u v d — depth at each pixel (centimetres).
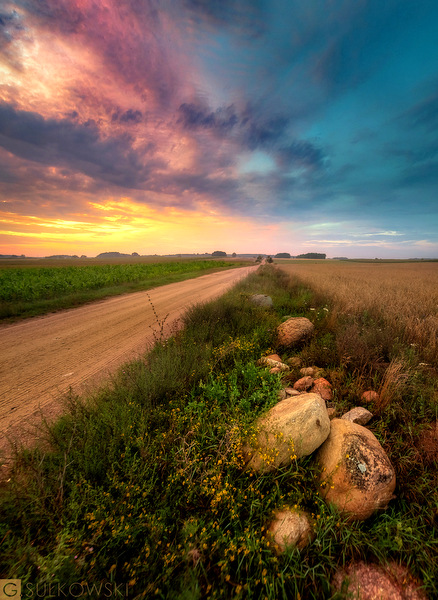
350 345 441
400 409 298
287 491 211
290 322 566
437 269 4569
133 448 238
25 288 1237
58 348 590
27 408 351
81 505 175
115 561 163
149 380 319
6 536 160
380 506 192
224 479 210
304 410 234
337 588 158
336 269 4181
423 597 154
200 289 1530
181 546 167
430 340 488
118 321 828
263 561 160
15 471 208
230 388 344
